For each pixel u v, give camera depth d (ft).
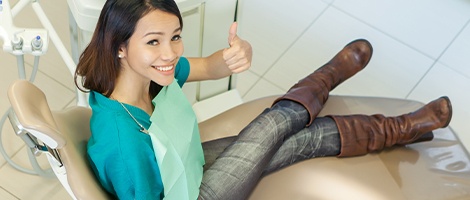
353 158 5.55
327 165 5.46
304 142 5.42
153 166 4.38
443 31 8.80
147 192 4.29
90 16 4.89
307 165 5.44
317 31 8.62
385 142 5.61
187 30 5.76
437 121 5.71
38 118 3.89
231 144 5.15
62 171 4.25
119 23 3.98
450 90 8.23
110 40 4.07
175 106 4.72
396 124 5.64
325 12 8.82
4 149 7.05
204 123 5.65
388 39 8.63
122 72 4.31
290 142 5.37
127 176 4.22
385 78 8.25
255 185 5.21
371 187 5.31
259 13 8.70
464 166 5.66
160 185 4.48
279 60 8.29
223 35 6.21
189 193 4.66
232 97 7.00
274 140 5.17
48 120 4.01
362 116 5.63
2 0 5.22
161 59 4.14
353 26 8.71
